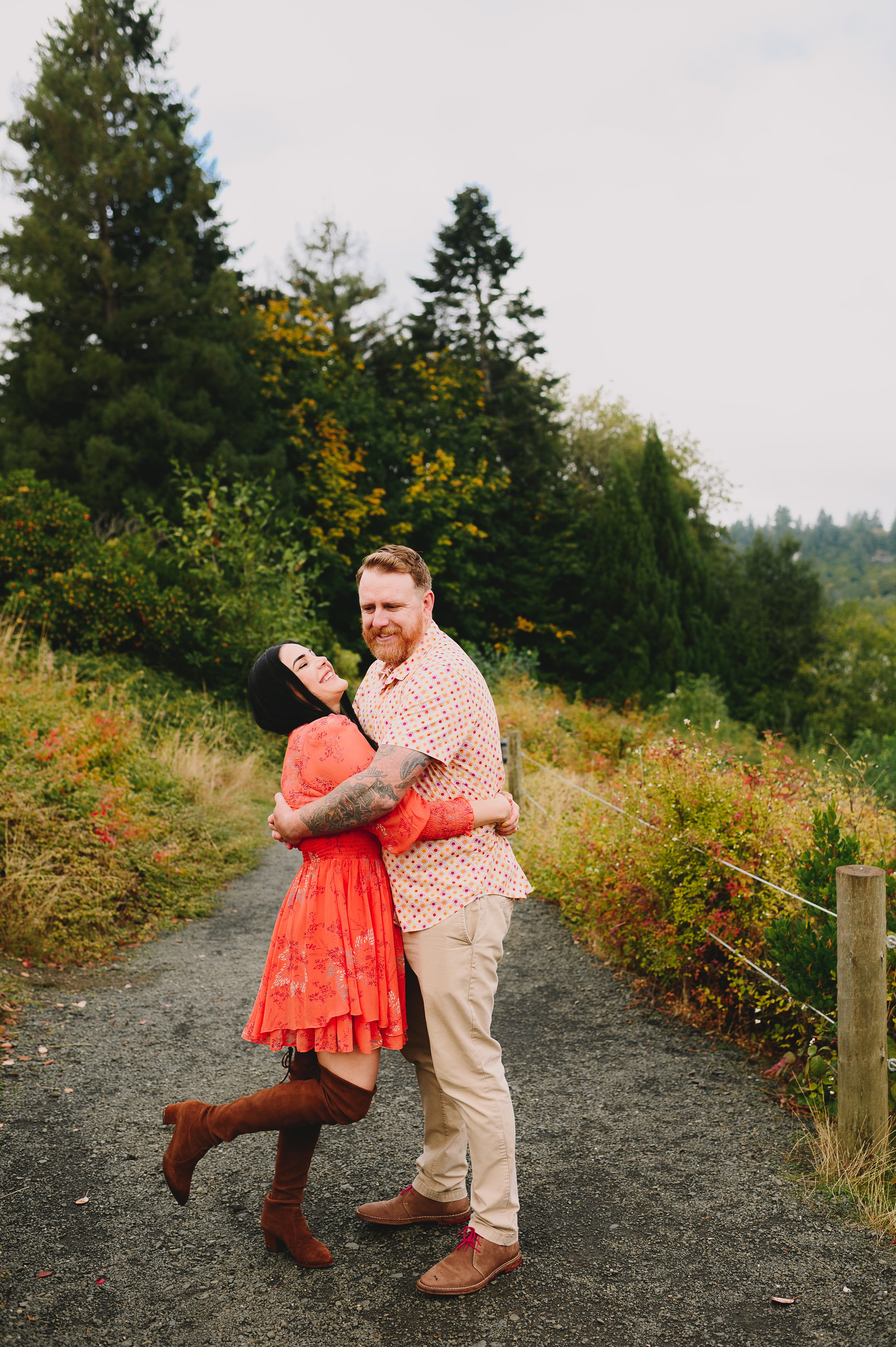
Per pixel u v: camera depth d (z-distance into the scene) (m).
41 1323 1.99
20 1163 2.71
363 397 22.34
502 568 25.30
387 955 2.11
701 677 21.69
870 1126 2.61
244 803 8.78
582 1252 2.28
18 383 16.39
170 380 16.53
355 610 20.52
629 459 33.00
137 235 17.39
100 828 5.47
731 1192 2.55
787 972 3.13
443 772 2.12
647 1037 3.76
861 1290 2.11
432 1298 2.09
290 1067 2.30
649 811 4.47
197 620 11.67
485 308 27.83
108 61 16.91
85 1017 3.90
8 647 8.43
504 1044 3.72
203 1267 2.21
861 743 10.16
